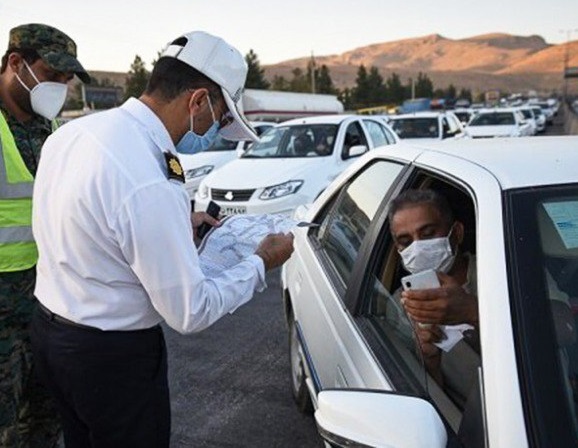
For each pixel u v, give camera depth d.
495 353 1.35
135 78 81.25
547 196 1.61
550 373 1.30
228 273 1.86
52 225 1.76
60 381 1.88
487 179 1.73
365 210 2.67
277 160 8.12
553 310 1.40
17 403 2.36
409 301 1.83
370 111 65.56
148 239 1.63
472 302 1.79
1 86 2.37
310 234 3.39
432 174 2.11
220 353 4.37
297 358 3.40
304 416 3.44
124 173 1.64
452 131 15.22
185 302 1.67
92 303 1.76
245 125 1.94
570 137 2.42
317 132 8.52
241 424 3.39
